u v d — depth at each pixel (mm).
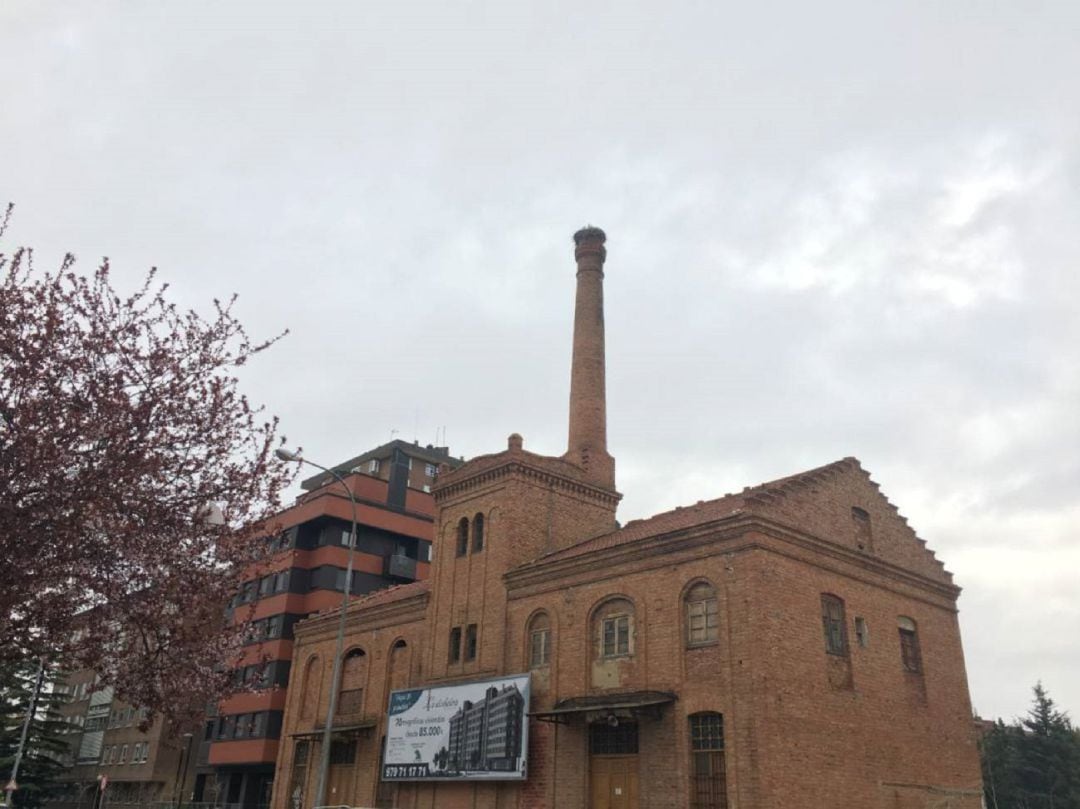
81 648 12516
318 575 54719
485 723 30562
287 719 42500
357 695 38750
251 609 15500
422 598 36625
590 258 44562
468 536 35594
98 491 11078
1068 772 61281
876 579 27969
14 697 55938
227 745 52719
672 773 24203
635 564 27453
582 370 41531
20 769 55688
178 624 12977
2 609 10898
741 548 24422
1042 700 65000
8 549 10727
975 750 29141
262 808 52125
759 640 23203
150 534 12125
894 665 27391
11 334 11055
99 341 11656
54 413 11086
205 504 12672
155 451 11914
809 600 25188
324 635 42438
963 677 30094
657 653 25781
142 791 63125
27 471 10758
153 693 13320
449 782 31625
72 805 70688
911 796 25766
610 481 39000
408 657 36594
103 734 70938
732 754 22766
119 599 12305
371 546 57312
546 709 28766
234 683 15008
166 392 12094
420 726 33500
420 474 74875
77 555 11375
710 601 25031
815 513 26734
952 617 30797
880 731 25734
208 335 12852
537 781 28297
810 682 24125
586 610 28641
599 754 26734
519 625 31297
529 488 34812
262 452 13570
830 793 23328
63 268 11703
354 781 36844
